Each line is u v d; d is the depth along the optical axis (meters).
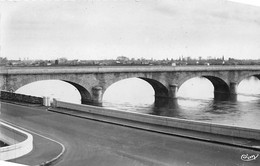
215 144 13.25
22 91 41.97
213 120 31.23
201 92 56.75
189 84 68.00
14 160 11.80
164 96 48.12
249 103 40.34
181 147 12.98
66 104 23.27
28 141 12.95
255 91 49.88
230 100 44.62
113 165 11.19
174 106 41.56
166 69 43.91
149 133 15.57
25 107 24.38
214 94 49.88
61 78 36.69
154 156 12.00
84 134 15.69
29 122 18.64
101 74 40.56
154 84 48.06
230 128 14.09
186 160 11.41
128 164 11.27
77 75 38.34
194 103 44.09
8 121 18.81
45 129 16.81
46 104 25.22
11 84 32.09
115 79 41.84
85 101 40.81
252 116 32.12
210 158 11.50
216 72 44.66
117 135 15.35
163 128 16.11
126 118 18.78
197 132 14.99
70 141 14.52
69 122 18.58
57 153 12.68
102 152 12.77
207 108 39.34
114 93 59.03
